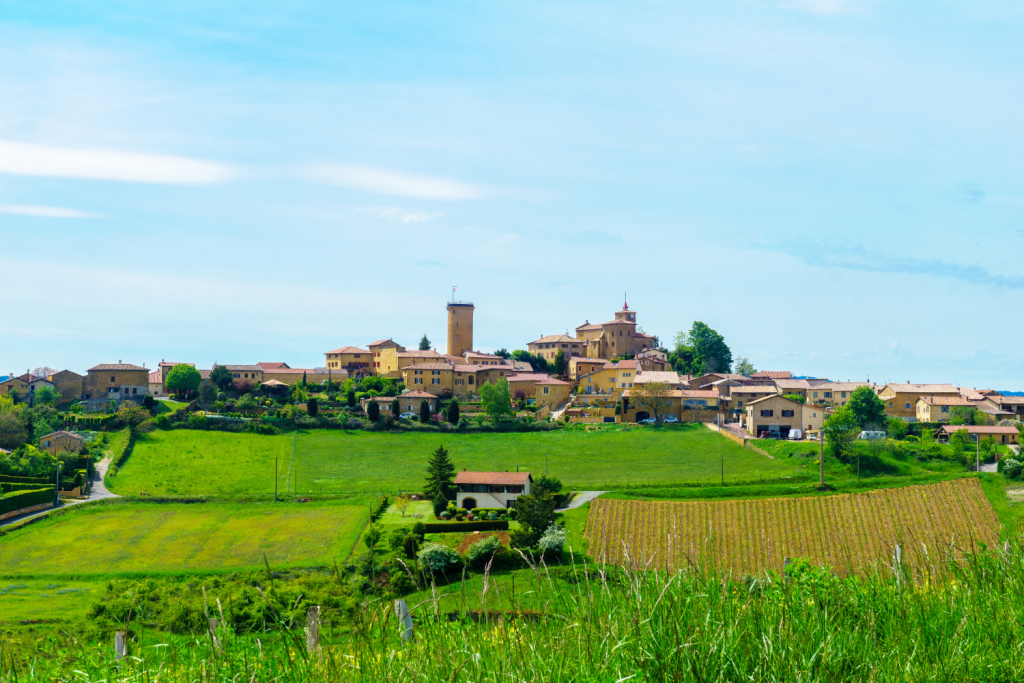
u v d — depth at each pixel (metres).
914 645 10.38
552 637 10.59
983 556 12.87
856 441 106.75
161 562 67.75
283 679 10.60
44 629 36.50
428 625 11.37
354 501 88.31
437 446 122.81
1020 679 9.95
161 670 11.52
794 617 10.96
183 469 105.75
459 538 69.44
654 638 10.24
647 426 133.12
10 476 90.75
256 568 63.97
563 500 82.38
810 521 68.81
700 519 71.12
